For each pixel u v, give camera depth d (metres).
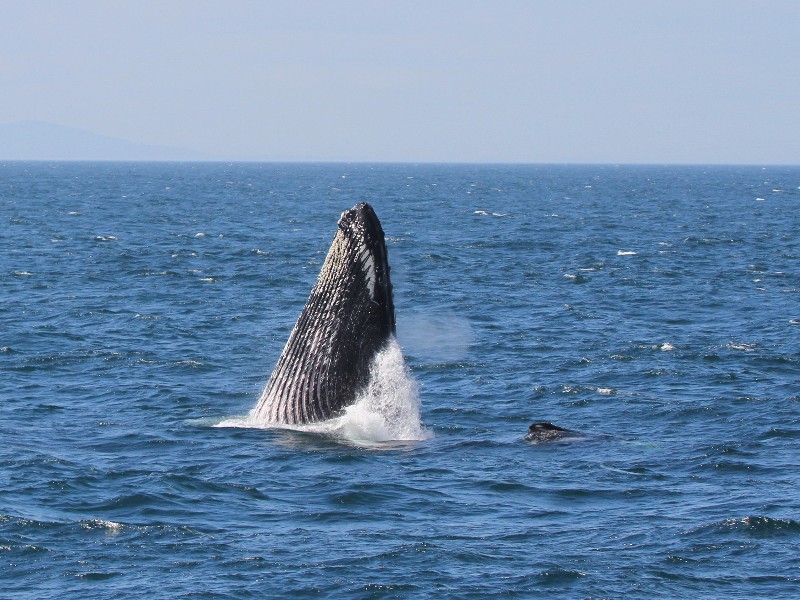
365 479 61.91
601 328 126.31
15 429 75.06
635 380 95.69
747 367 101.94
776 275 183.25
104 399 85.75
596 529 55.06
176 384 92.06
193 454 67.56
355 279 62.06
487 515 57.09
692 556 51.31
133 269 182.50
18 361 101.12
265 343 114.44
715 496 60.56
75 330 120.25
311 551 51.94
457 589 47.50
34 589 47.47
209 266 191.00
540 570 49.41
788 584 48.06
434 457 66.62
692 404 85.12
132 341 113.69
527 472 64.38
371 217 60.94
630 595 46.88
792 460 68.50
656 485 62.47
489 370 99.62
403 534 54.19
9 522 55.41
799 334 122.75
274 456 65.38
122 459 67.00
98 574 49.16
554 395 88.56
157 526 55.22
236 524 55.69
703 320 133.88
